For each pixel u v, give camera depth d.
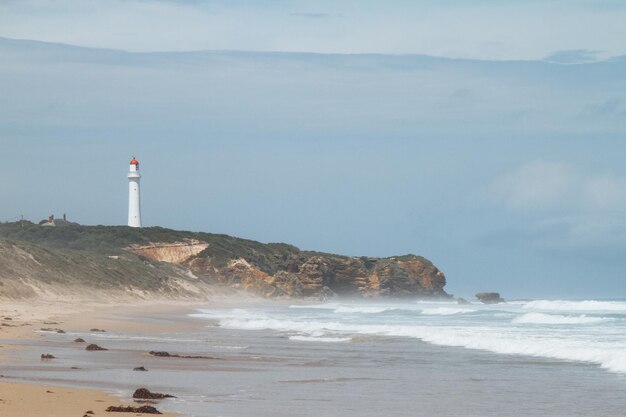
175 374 42.09
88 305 118.75
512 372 44.91
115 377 39.91
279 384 39.06
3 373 39.62
